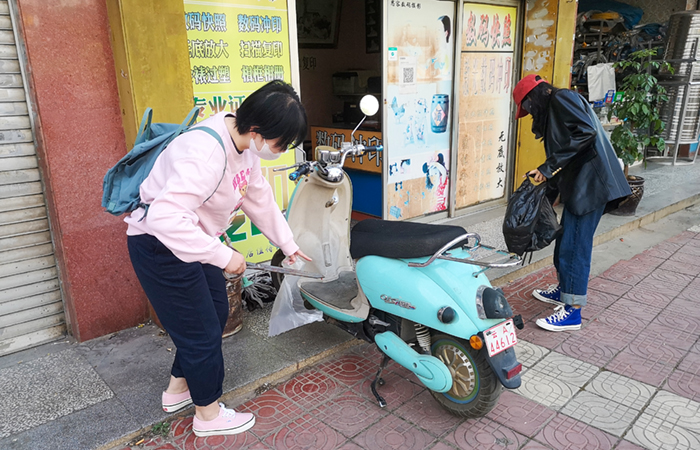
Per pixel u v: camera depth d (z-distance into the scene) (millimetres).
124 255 3320
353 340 3336
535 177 3158
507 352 2375
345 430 2533
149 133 2299
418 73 5234
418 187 5598
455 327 2371
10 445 2344
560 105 3127
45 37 2814
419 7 5051
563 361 3166
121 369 2961
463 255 2465
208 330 2260
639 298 4066
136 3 2885
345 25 7234
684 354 3234
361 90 6719
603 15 8906
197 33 3486
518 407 2713
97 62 3008
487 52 5805
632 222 5793
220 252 2055
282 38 3908
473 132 5949
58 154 2961
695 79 8523
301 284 3443
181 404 2576
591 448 2395
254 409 2705
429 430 2529
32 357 3111
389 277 2648
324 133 5945
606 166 3219
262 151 2072
